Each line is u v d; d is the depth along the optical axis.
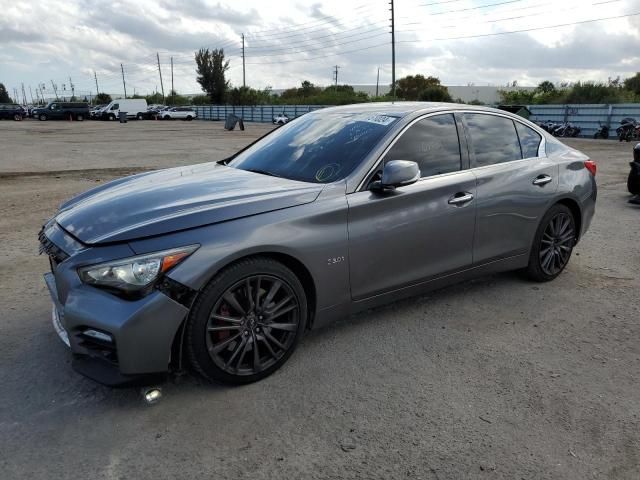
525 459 2.53
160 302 2.69
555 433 2.72
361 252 3.43
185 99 99.00
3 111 52.62
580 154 5.09
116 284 2.66
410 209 3.63
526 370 3.33
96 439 2.63
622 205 8.53
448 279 4.05
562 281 4.92
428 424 2.78
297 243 3.11
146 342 2.69
